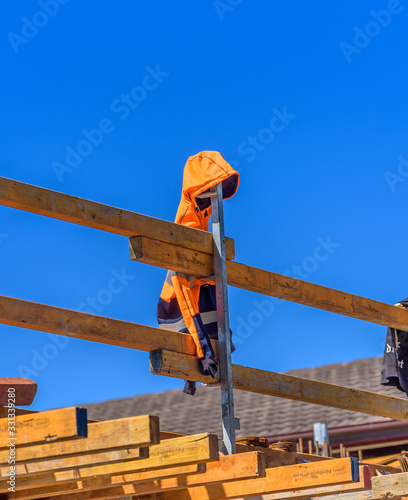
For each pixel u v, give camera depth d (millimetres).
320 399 8008
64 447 4816
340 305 8273
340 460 5824
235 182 7527
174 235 6965
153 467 5312
